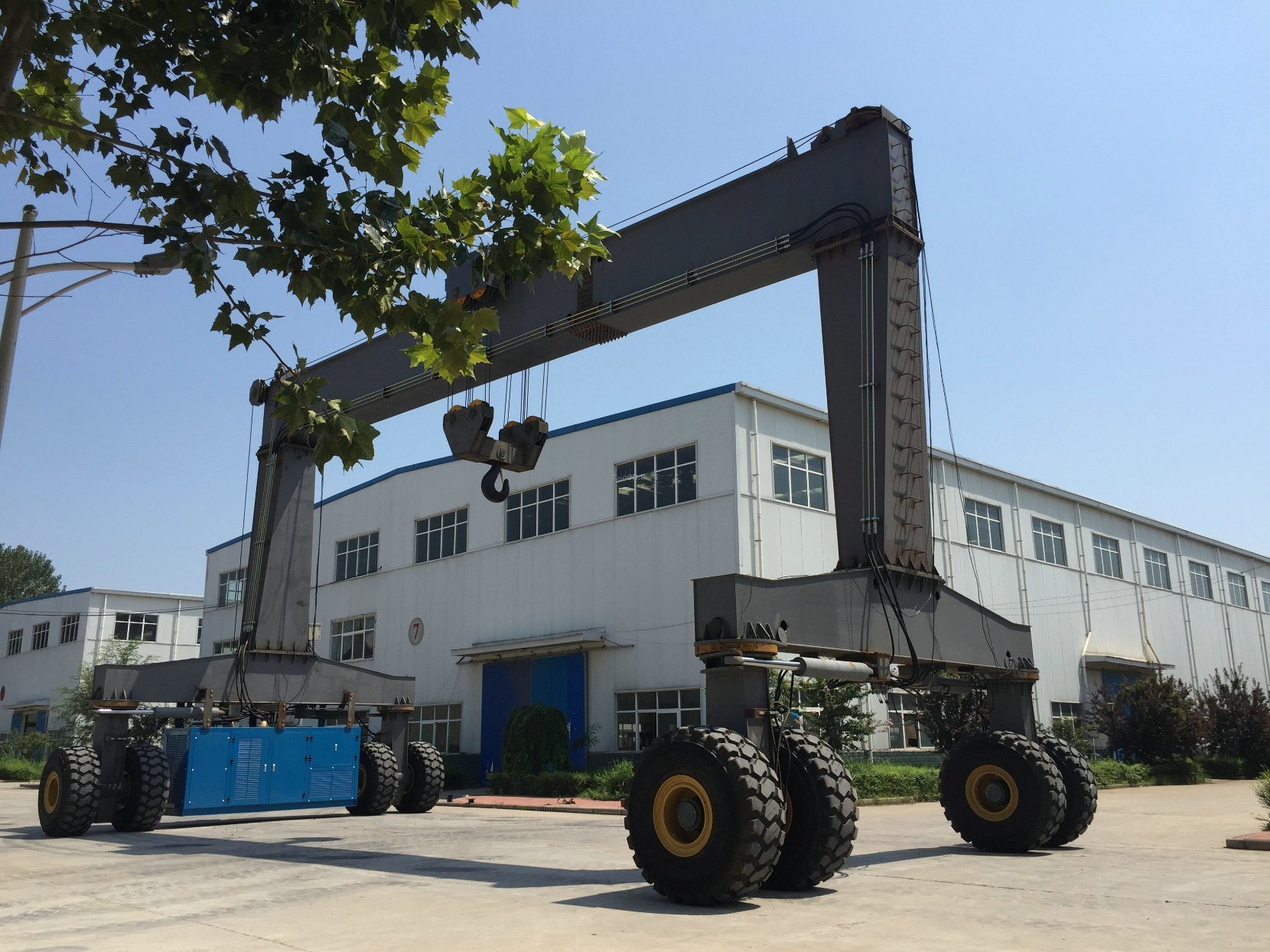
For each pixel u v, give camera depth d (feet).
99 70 16.15
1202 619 117.39
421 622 91.45
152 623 151.53
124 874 25.55
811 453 74.28
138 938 16.35
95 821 38.19
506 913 18.17
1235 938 15.37
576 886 21.85
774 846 18.78
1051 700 91.66
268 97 15.30
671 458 73.10
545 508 81.82
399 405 39.27
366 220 15.35
